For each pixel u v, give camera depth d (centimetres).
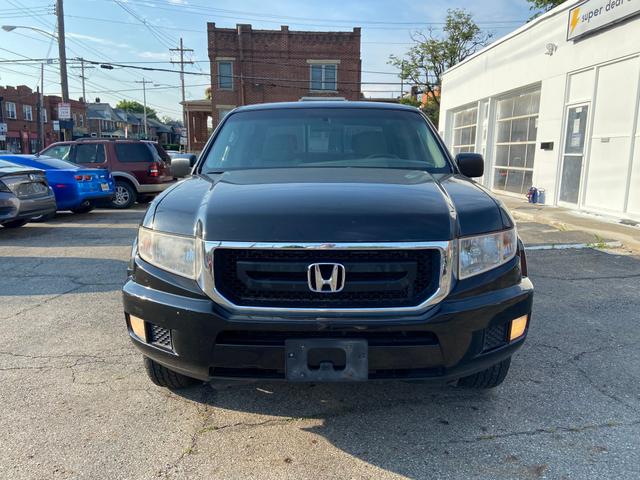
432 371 240
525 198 1254
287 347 228
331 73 3450
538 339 396
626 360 358
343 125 385
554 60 1094
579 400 302
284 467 241
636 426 274
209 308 231
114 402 300
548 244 742
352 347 227
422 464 243
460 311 230
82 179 1085
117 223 1033
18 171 830
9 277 587
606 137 937
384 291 227
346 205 238
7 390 313
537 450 253
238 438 264
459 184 292
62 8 2325
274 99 3462
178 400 303
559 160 1085
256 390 315
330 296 227
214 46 3388
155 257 252
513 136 1339
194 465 242
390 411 290
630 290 527
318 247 222
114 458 247
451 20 3186
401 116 396
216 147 378
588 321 436
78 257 698
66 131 2358
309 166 348
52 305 482
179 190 286
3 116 4806
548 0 2191
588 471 236
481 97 1505
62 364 351
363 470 238
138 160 1313
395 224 228
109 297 508
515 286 252
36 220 1015
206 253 230
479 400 302
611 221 887
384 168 342
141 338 259
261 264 226
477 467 240
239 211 236
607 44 920
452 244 230
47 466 240
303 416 286
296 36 3403
